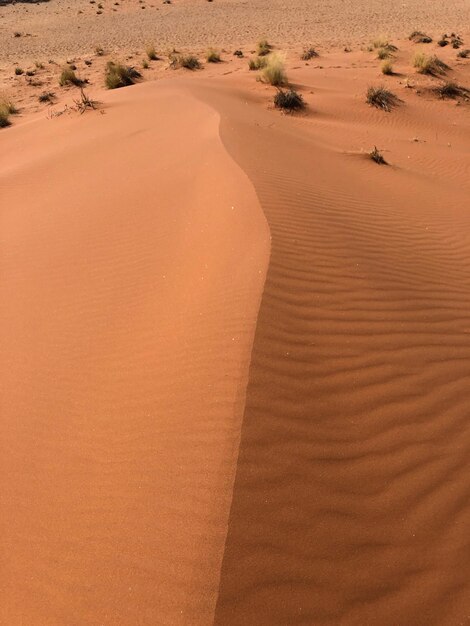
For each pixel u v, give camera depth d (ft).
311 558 9.29
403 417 12.54
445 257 22.30
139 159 31.32
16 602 9.92
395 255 20.61
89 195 27.99
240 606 8.32
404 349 14.61
